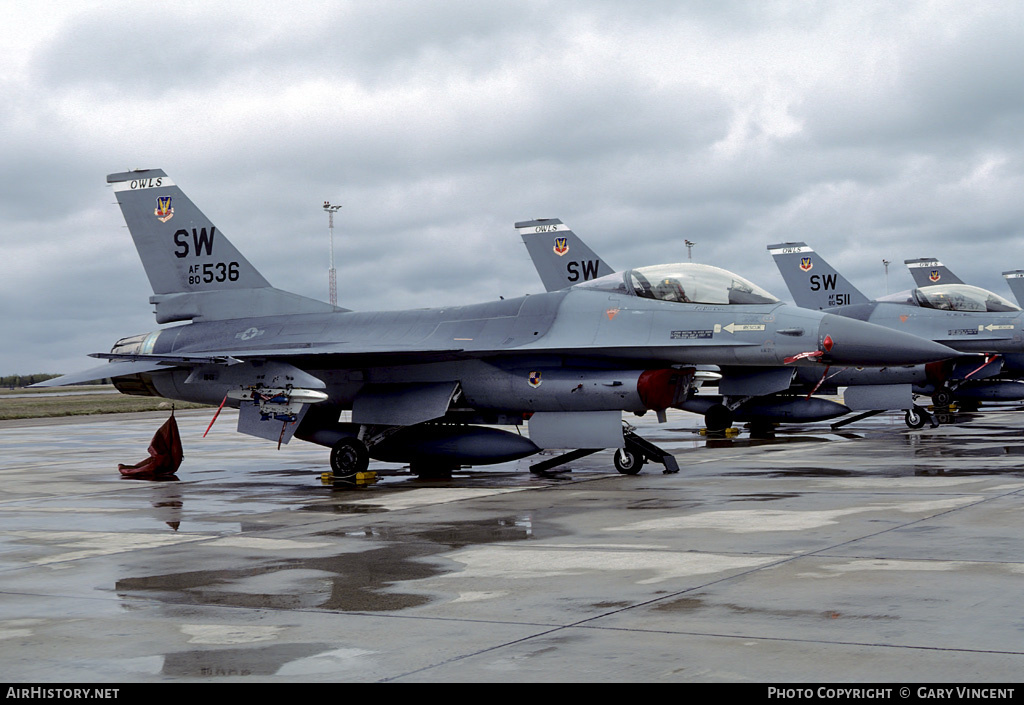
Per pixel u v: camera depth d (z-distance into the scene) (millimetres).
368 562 8203
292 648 5633
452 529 9906
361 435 15609
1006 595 6352
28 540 9805
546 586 7066
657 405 14117
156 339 18016
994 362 25391
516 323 15391
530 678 4965
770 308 14453
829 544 8328
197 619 6363
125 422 39031
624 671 5027
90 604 6855
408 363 15758
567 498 12156
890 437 20594
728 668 5027
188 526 10586
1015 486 11766
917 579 6871
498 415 16281
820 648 5320
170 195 18266
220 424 36250
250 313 17719
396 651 5512
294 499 12930
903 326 25688
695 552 8180
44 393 122500
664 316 14664
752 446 19234
